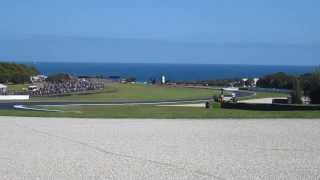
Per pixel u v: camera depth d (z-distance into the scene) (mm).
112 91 83125
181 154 15891
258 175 12789
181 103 58344
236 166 13930
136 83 113188
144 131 22016
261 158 15250
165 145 17797
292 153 16219
